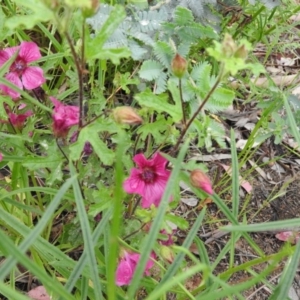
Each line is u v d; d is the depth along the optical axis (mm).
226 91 245
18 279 307
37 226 164
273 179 398
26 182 293
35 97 286
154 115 340
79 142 231
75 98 383
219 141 269
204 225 358
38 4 184
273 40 463
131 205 270
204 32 331
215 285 237
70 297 169
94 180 279
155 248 245
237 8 402
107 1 375
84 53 205
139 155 236
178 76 215
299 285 338
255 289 326
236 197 246
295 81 465
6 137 285
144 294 302
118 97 393
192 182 216
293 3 502
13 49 266
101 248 302
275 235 360
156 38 343
